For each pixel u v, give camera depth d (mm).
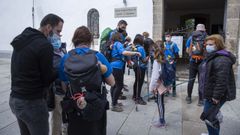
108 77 2469
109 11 8656
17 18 10156
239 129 4016
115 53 4656
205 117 3033
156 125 4043
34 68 2152
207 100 3057
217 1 9836
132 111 4801
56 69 2459
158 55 3822
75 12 9125
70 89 2266
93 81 2205
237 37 7113
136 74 5258
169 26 13570
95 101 2219
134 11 8344
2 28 10500
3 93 5938
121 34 4984
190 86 5422
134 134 3748
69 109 2281
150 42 5945
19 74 2166
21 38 2188
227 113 4812
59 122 3004
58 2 9320
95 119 2270
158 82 3881
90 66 2195
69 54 2354
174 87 5957
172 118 4477
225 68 2844
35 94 2199
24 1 9898
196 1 9789
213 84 2945
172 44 5652
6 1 10242
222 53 2916
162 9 7930
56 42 2594
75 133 2355
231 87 2982
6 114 4496
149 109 4934
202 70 3180
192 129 3969
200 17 13172
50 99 2719
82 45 2400
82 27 2443
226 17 7359
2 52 10641
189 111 4883
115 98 4742
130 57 4887
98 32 8914
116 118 4402
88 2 8914
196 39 5336
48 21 2455
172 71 3895
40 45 2145
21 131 2449
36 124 2260
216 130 3135
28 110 2191
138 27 8359
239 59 7137
